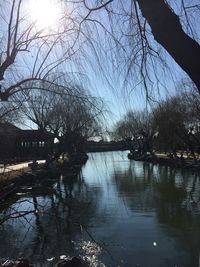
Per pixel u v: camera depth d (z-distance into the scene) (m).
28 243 15.61
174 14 3.82
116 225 20.28
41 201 11.71
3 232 16.09
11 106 11.18
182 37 3.77
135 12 5.30
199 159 59.06
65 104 9.56
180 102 37.75
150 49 5.26
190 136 55.22
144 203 27.86
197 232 19.08
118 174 44.12
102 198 29.59
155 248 16.47
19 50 7.87
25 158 41.66
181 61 3.80
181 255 15.54
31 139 34.75
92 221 20.52
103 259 15.03
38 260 14.64
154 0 3.82
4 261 14.30
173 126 46.59
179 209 25.38
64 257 14.87
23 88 8.36
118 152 13.83
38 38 7.70
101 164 13.62
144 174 52.12
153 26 3.87
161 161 69.56
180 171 55.66
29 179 7.99
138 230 19.53
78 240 16.28
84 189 34.31
